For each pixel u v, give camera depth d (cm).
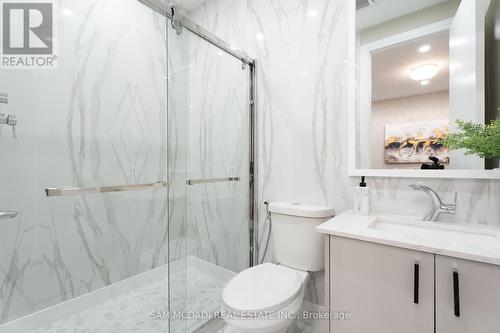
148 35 171
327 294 107
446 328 82
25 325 140
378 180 137
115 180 170
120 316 155
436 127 121
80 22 158
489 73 110
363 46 140
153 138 176
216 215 180
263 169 183
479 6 112
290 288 113
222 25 210
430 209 118
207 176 176
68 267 154
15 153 136
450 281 81
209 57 170
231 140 185
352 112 142
